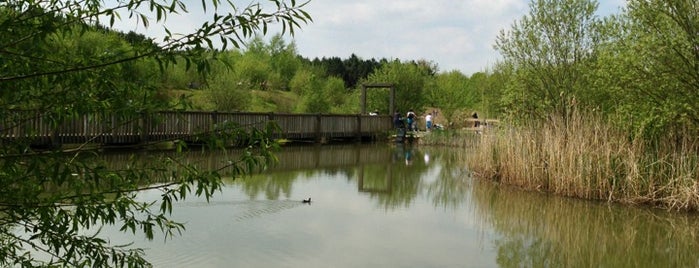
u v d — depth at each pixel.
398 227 7.91
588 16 14.61
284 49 59.16
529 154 12.05
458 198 10.62
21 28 2.38
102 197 2.65
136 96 2.80
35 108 2.61
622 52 10.79
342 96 40.41
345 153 19.55
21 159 2.52
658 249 7.29
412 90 30.84
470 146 17.91
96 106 2.66
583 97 13.98
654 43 9.88
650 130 10.97
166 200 2.74
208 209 8.23
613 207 9.94
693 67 9.88
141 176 2.83
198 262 5.71
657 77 10.14
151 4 2.29
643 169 10.29
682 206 9.58
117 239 6.25
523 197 10.82
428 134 25.84
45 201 2.63
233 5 2.35
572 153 11.00
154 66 2.79
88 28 2.57
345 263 6.02
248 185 10.80
